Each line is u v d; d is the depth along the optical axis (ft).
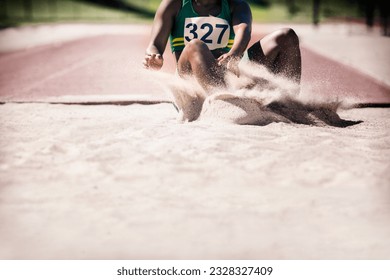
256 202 18.30
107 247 15.42
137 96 39.29
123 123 28.91
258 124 27.55
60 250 15.31
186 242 15.66
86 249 15.31
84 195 18.85
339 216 17.37
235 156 22.36
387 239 15.98
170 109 34.30
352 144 24.80
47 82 49.78
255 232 16.28
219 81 27.32
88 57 70.38
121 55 72.13
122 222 16.83
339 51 80.02
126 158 22.39
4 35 108.06
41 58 70.33
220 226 16.60
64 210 17.70
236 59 26.68
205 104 28.14
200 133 25.36
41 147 24.43
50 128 28.32
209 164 21.54
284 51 27.94
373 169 21.34
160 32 28.27
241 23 27.91
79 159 22.39
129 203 18.17
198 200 18.40
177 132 25.72
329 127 28.32
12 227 16.62
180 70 27.71
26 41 95.61
